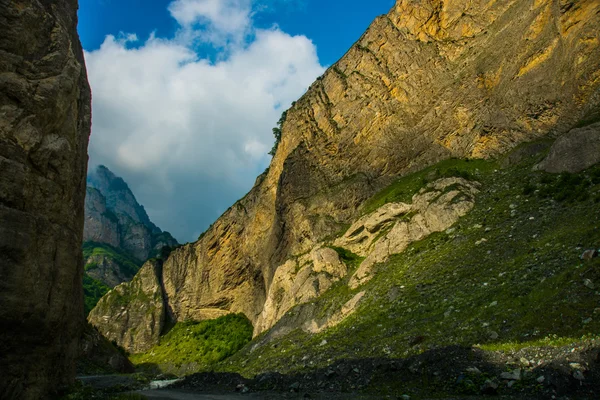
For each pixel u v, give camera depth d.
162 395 21.34
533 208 30.16
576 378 13.11
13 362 11.81
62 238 14.23
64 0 16.94
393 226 40.09
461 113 47.09
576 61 37.75
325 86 65.12
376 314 29.95
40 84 13.49
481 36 50.75
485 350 16.72
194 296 76.12
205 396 20.75
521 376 14.23
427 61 53.91
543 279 21.16
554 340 16.08
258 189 73.06
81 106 17.98
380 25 61.53
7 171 11.76
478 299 23.53
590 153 30.91
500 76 45.31
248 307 67.88
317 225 50.75
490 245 28.89
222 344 60.38
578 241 22.47
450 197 37.56
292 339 36.84
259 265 65.62
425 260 32.69
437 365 16.95
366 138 55.09
